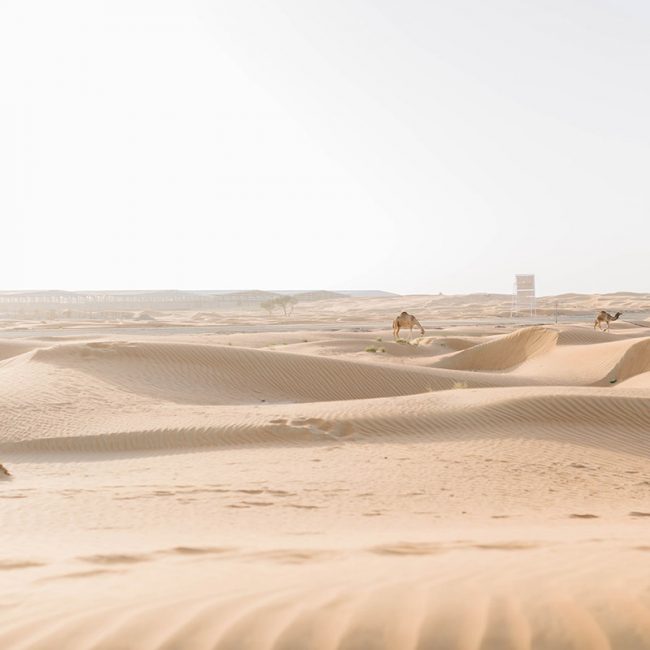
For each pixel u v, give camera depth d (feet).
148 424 65.46
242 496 40.96
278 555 20.51
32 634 12.39
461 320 381.19
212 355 100.63
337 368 102.78
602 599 13.55
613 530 29.76
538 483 46.55
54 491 42.45
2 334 238.27
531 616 12.78
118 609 13.48
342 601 13.73
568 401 68.64
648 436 62.49
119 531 31.35
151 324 329.52
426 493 42.63
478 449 57.11
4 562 20.17
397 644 11.81
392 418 65.67
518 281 440.04
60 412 71.72
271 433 62.08
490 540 24.23
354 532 30.14
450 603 13.50
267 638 12.00
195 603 13.73
